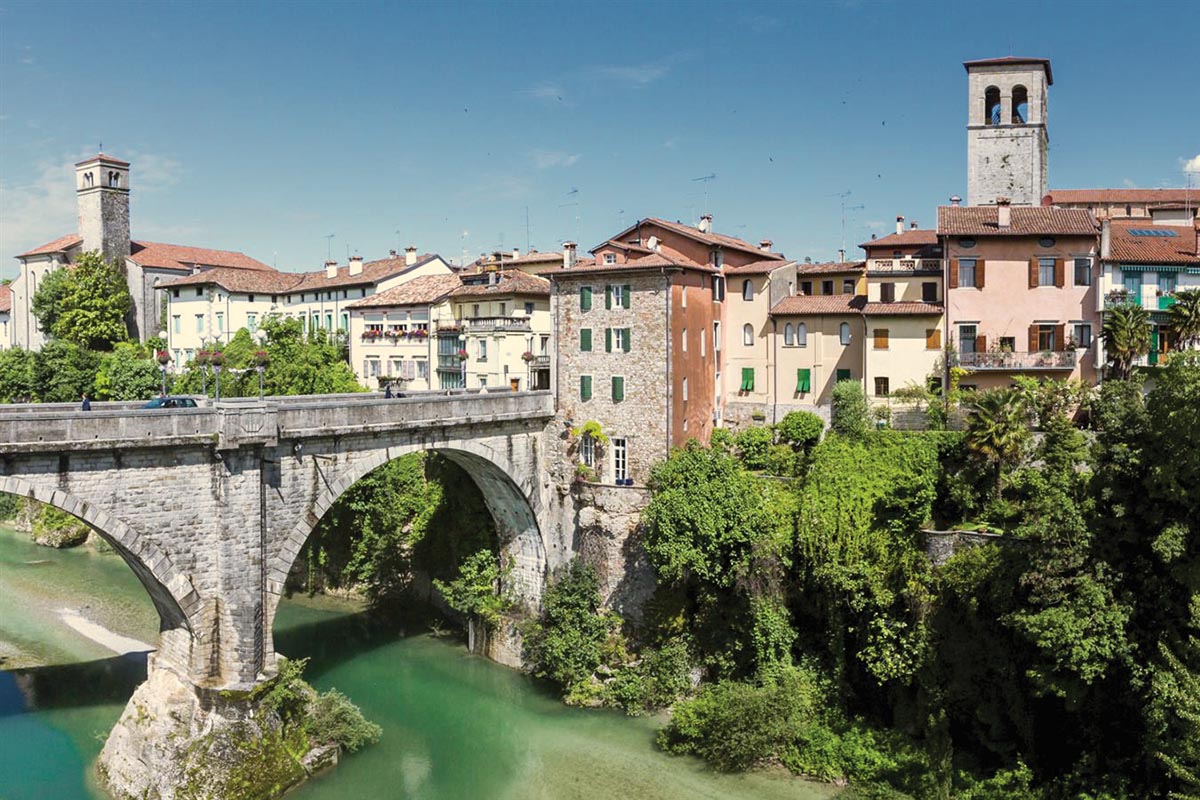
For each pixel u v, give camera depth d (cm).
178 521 3406
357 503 5759
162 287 10031
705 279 5381
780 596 4197
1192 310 4381
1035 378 4959
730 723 3834
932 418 4812
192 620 3466
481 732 4262
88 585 6144
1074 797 3114
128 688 4497
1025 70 6184
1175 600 2944
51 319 10088
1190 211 6356
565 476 5062
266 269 11612
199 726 3481
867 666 3794
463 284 7394
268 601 3722
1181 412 2889
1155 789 2930
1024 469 4025
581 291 5038
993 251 5106
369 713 4459
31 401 8106
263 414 3544
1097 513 3134
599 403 4984
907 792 3459
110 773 3600
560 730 4288
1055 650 3011
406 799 3634
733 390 5928
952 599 3606
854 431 4494
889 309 5288
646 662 4500
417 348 7462
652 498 4578
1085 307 4997
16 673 4669
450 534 5534
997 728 3400
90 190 10494
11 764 3747
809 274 6172
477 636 5266
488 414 4647
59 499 3111
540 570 5144
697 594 4512
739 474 4438
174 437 3334
